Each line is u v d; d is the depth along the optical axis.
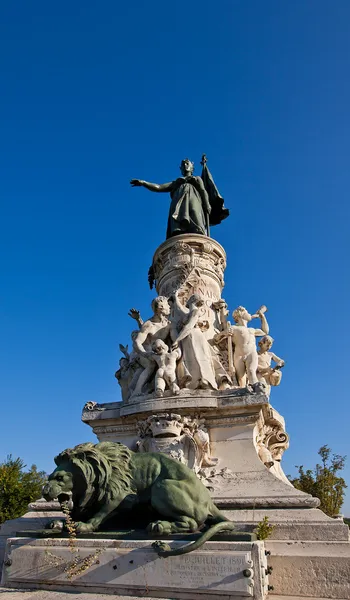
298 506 4.56
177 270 8.52
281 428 6.83
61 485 4.04
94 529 3.96
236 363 6.75
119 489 4.08
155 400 5.82
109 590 3.47
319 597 3.77
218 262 9.10
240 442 5.47
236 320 7.21
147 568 3.42
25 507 16.05
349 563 3.84
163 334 6.88
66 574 3.62
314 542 4.05
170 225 10.28
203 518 3.80
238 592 3.19
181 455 5.38
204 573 3.29
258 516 4.50
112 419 6.14
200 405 5.61
